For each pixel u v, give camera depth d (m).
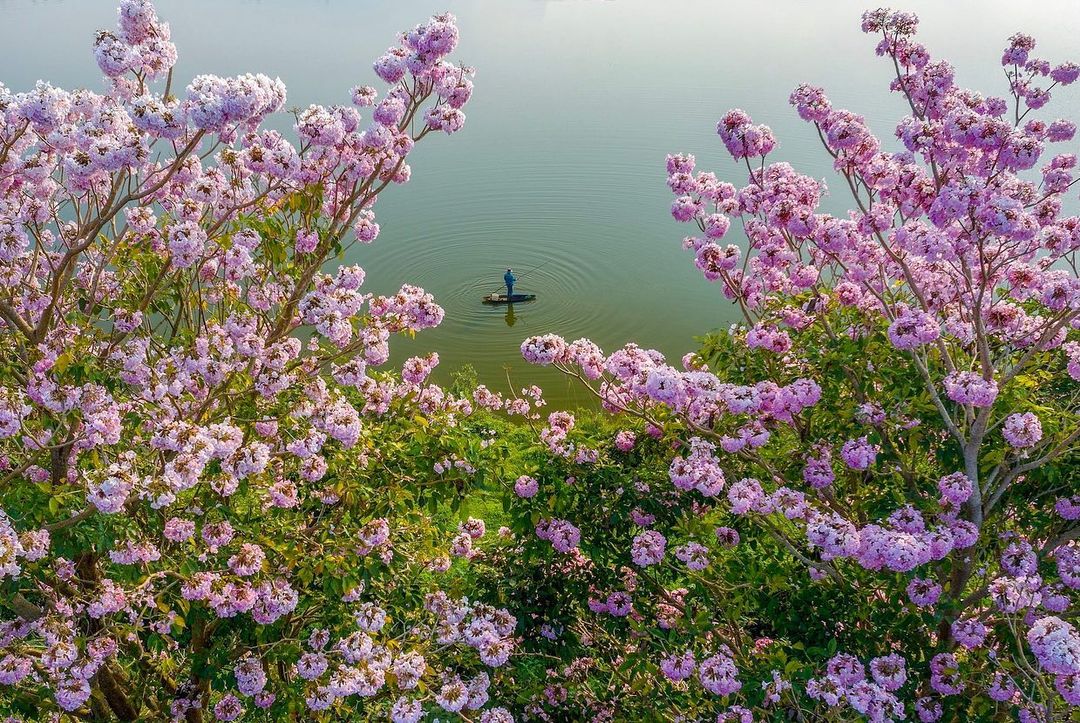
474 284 26.38
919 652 6.77
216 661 6.63
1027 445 5.95
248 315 6.22
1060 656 4.91
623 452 7.18
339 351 6.88
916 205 6.23
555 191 32.84
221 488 5.72
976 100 6.81
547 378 21.06
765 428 6.89
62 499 5.35
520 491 6.83
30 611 6.29
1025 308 7.38
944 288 6.71
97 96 5.92
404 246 29.39
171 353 6.26
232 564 6.07
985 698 6.26
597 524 6.99
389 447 6.90
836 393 6.89
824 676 5.86
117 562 5.68
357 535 6.58
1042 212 6.14
